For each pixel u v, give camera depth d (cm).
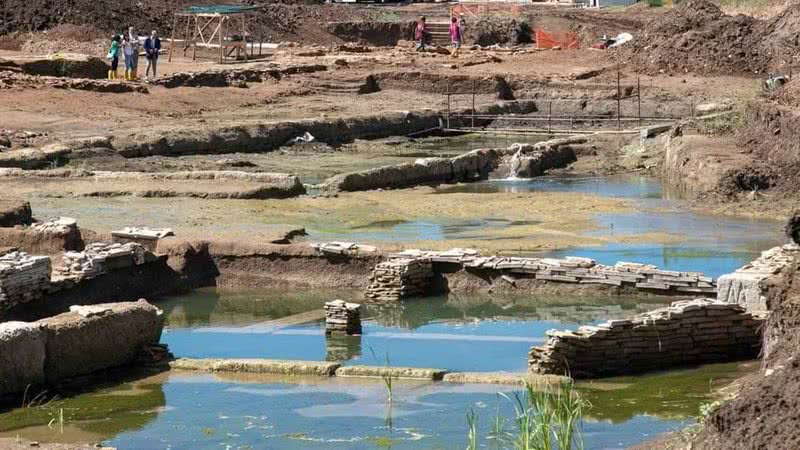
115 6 8069
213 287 3006
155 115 5512
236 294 2955
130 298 2858
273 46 8194
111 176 4044
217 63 7031
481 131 5859
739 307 2294
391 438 1912
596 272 2798
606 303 2745
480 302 2800
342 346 2473
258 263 3028
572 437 1817
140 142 4747
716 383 2145
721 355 2292
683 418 1955
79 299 2719
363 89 6544
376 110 5997
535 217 3672
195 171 4219
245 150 5106
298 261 3017
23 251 2992
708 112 5659
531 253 3139
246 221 3462
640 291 2767
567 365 2203
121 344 2305
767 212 3691
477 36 9312
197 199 3803
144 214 3516
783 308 1939
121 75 6341
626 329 2238
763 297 2306
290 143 5284
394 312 2745
